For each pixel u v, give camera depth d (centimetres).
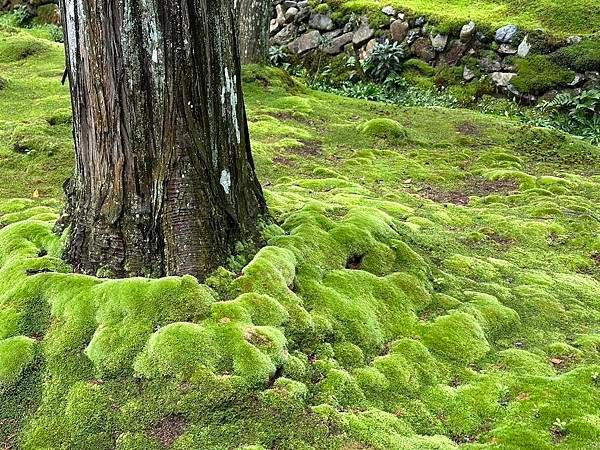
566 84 1519
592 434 338
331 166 963
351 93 1684
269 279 407
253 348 348
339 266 479
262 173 886
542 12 1689
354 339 414
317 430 324
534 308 518
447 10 1797
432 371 404
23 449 319
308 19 1947
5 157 847
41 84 1249
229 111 426
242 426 320
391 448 321
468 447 333
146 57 379
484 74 1634
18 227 467
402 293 472
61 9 393
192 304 368
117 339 353
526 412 362
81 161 408
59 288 382
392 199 788
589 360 441
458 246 636
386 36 1794
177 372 335
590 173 1047
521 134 1255
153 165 392
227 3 418
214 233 412
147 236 397
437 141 1198
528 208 805
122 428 322
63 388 343
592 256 664
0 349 354
